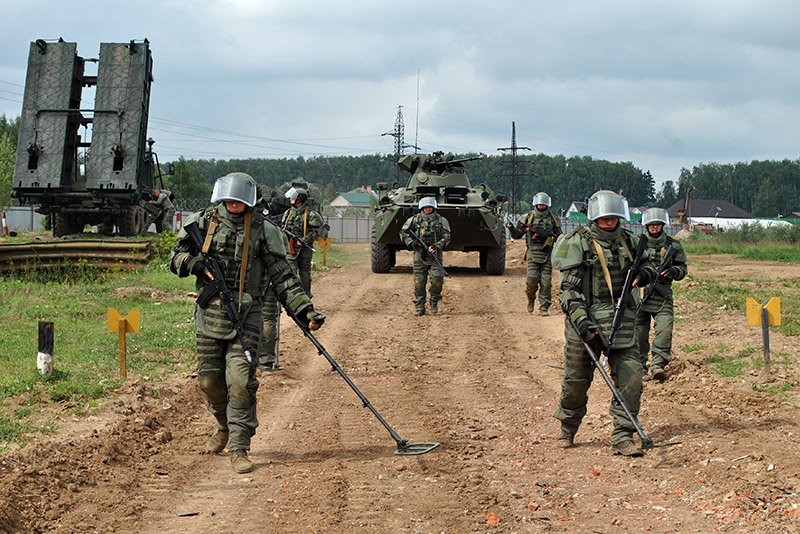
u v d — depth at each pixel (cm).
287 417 754
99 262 1734
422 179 2200
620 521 475
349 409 782
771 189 14750
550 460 603
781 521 448
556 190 15125
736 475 528
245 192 585
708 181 15825
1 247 1691
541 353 1101
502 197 2166
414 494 528
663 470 564
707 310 1250
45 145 2525
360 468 588
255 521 483
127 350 985
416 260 1445
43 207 2616
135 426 680
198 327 596
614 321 595
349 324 1341
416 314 1450
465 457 612
